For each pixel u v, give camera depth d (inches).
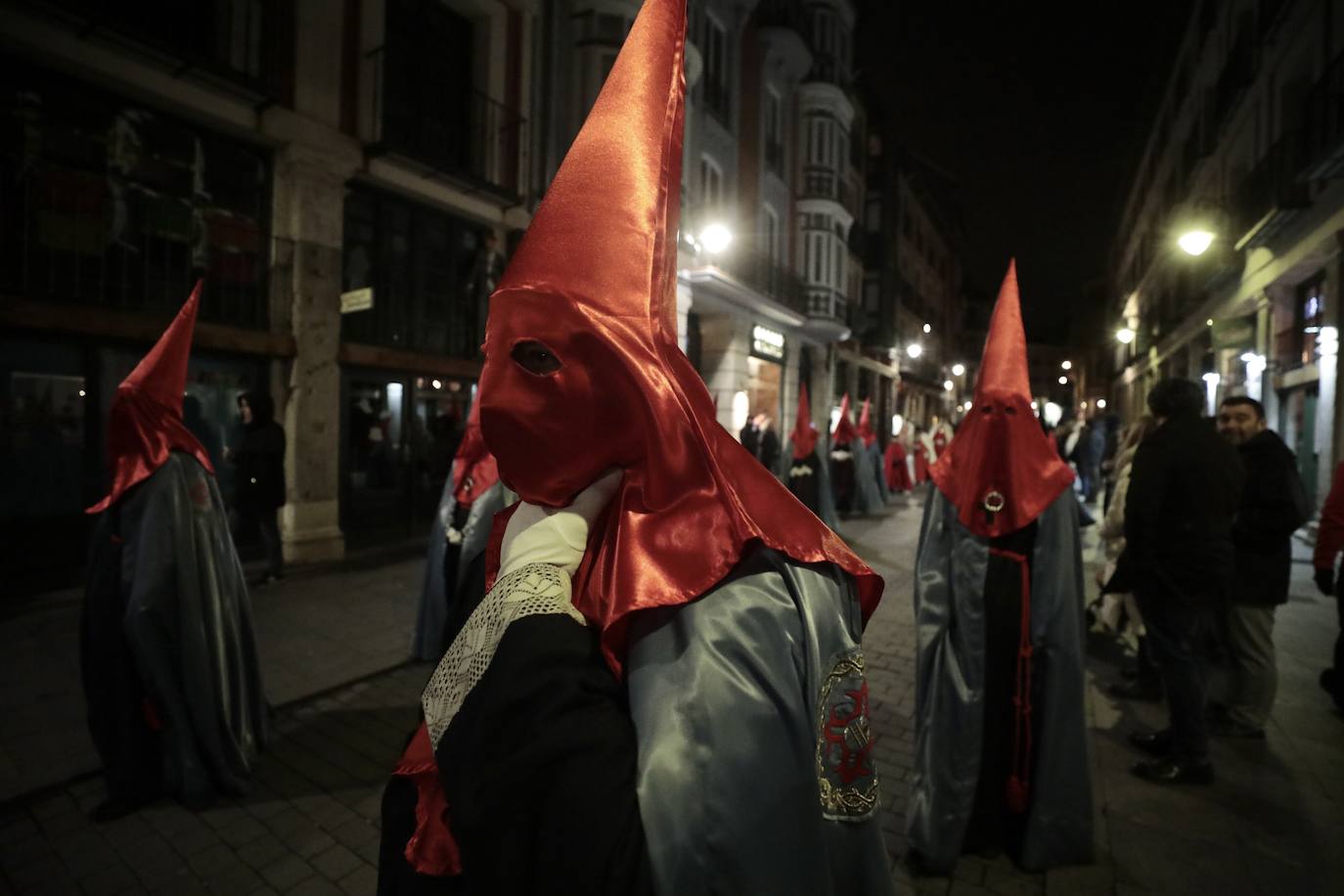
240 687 138.6
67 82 259.3
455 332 417.4
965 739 105.9
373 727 162.2
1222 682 176.7
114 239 271.7
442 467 408.8
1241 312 582.2
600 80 489.1
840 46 941.2
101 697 123.9
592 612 30.8
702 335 732.7
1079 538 107.5
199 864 114.2
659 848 25.7
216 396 305.9
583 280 31.4
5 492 247.1
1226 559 128.1
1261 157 516.7
